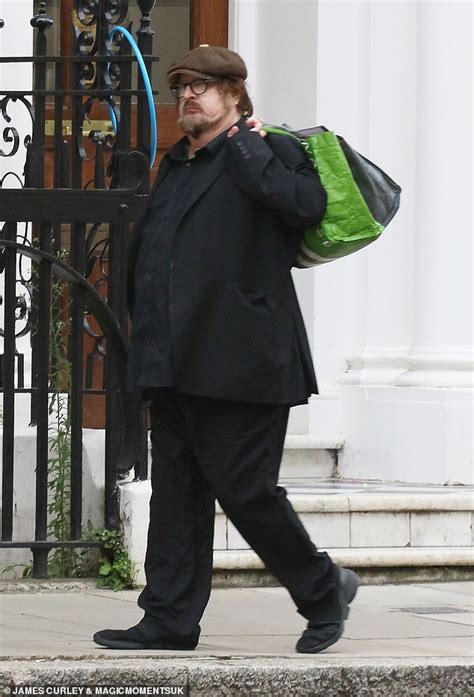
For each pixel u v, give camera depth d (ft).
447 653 43.98
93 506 59.06
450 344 71.82
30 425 61.31
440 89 72.23
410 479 71.31
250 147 41.63
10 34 68.85
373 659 41.98
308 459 74.08
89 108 57.52
